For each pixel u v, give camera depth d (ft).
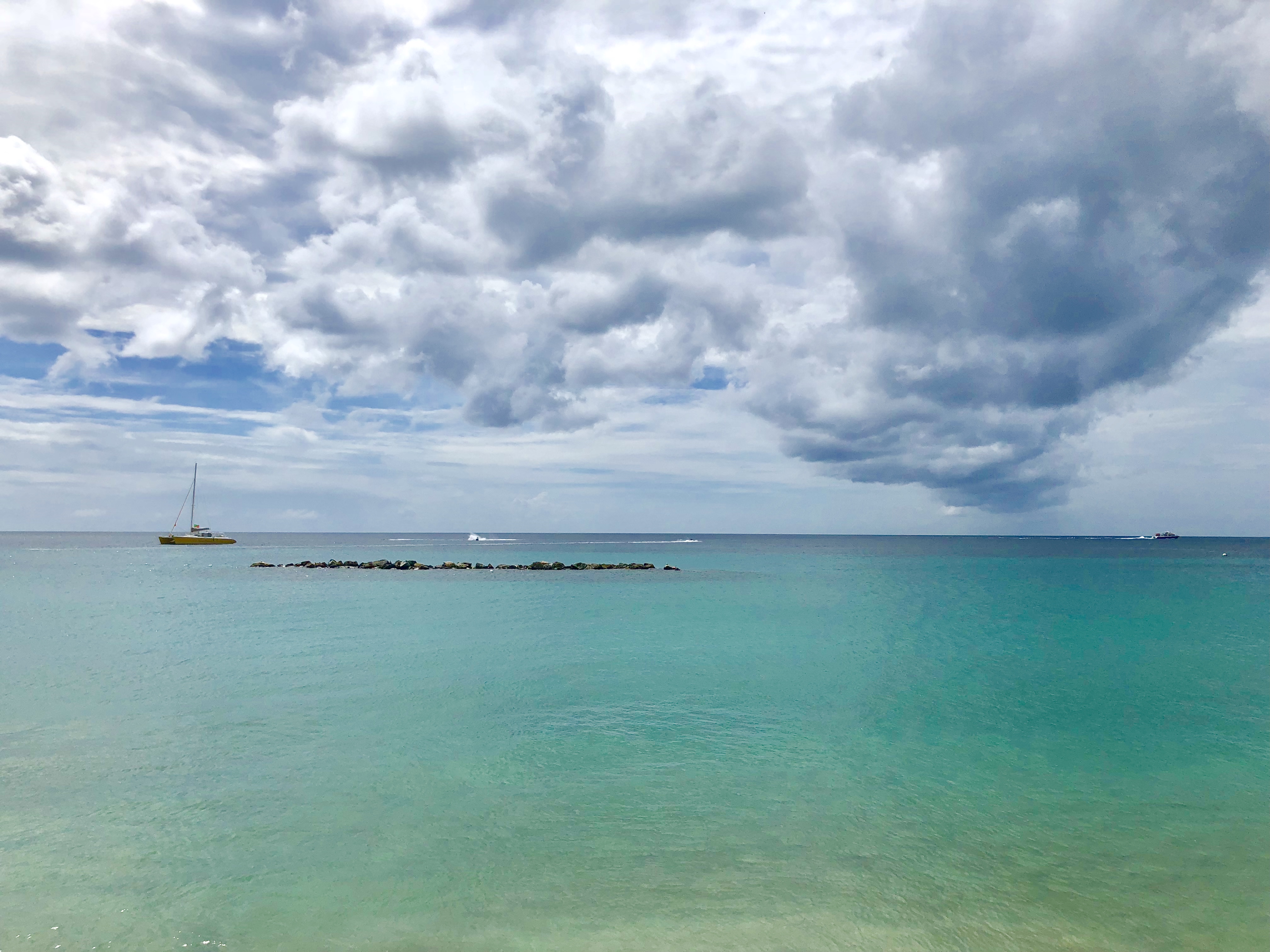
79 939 25.80
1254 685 64.59
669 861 31.55
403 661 74.84
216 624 102.12
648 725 51.98
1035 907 28.02
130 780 40.70
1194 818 36.01
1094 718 53.67
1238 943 25.59
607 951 25.22
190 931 26.35
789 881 29.86
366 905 28.02
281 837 33.71
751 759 44.68
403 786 40.01
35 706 56.59
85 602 129.39
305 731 50.14
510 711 55.26
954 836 33.91
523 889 29.19
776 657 77.36
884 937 26.04
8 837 33.60
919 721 52.90
